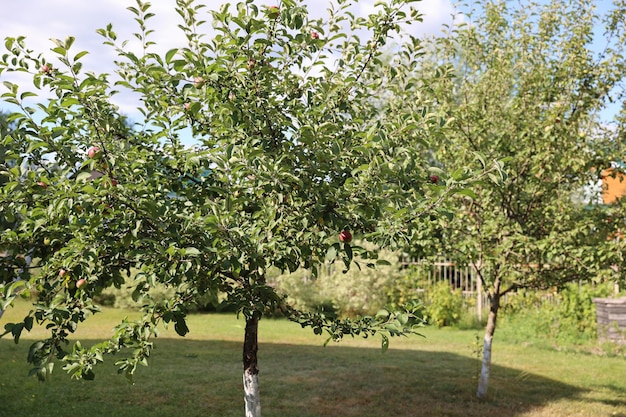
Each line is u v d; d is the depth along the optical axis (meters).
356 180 3.29
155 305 3.28
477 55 7.48
